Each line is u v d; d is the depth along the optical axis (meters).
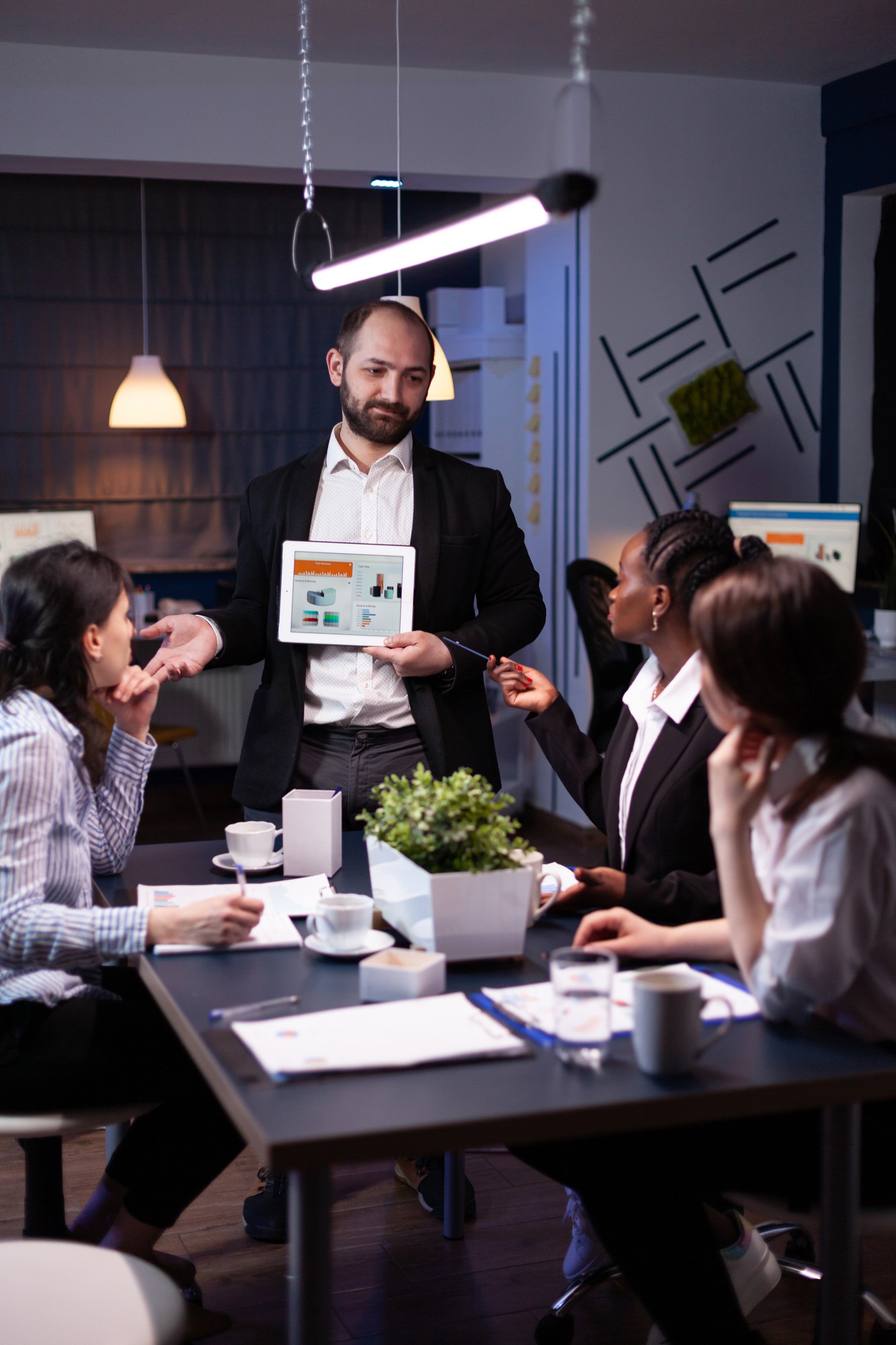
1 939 1.72
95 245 5.93
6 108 4.58
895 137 5.13
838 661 1.44
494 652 2.62
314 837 2.05
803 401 5.61
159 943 1.72
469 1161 2.72
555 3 4.24
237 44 4.61
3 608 1.87
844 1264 1.44
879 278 5.52
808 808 1.44
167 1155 1.84
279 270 6.18
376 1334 2.08
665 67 5.10
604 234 5.21
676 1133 1.60
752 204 5.43
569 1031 1.35
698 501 5.39
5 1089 1.78
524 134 5.11
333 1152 1.16
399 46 4.59
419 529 2.62
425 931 1.64
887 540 5.49
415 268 6.45
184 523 6.21
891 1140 1.55
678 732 1.97
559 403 5.49
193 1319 1.99
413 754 2.57
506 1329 2.10
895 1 4.34
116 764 2.10
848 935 1.41
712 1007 1.51
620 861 2.10
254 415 6.23
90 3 4.15
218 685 6.20
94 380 6.01
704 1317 1.61
